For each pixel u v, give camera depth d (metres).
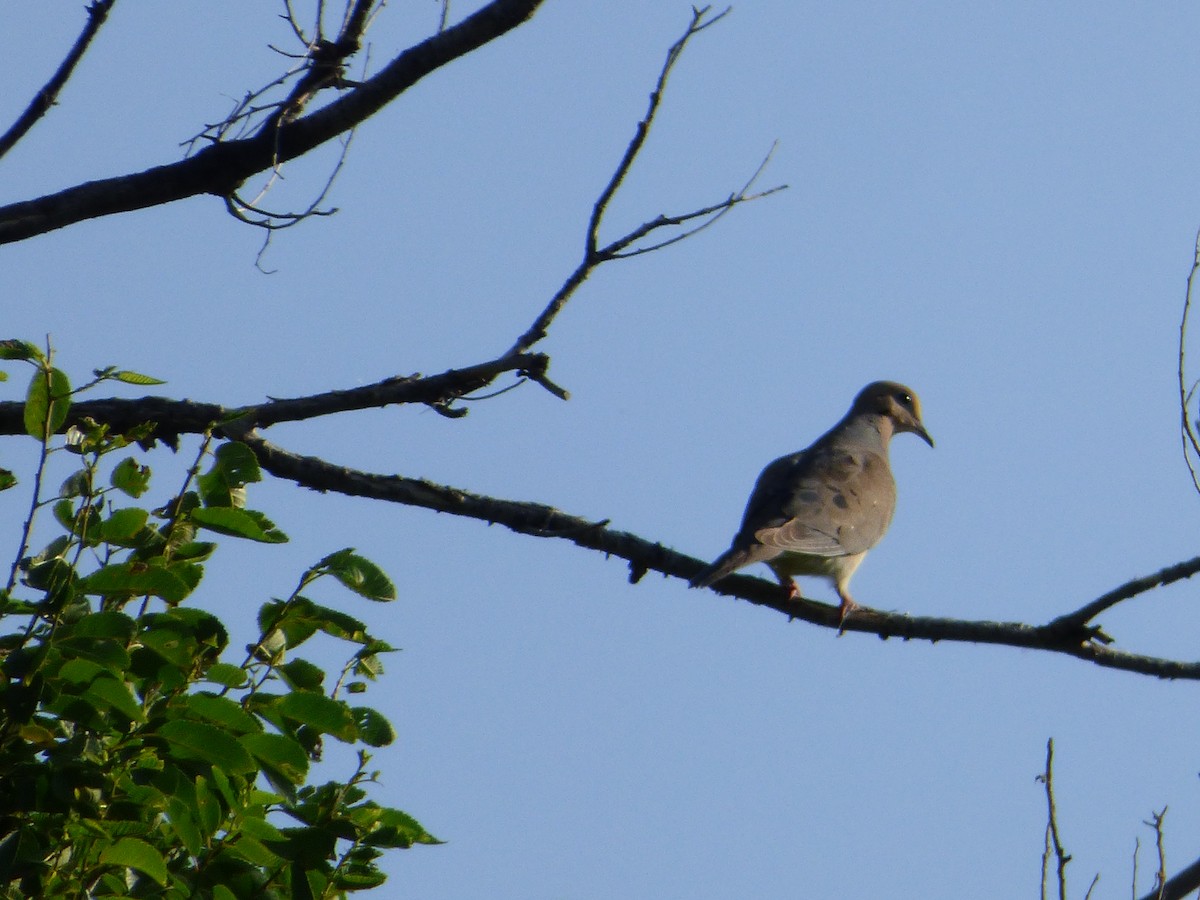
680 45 11.46
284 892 9.21
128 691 8.52
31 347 8.89
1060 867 9.80
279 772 8.95
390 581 9.53
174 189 12.37
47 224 12.16
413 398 13.15
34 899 8.34
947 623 13.21
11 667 8.43
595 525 13.52
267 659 9.34
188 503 9.33
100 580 8.80
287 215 12.66
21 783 8.37
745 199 12.12
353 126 12.33
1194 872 11.52
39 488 8.71
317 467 13.35
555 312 12.75
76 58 11.64
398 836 9.27
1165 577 12.31
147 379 9.22
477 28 11.98
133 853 8.36
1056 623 12.65
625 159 11.90
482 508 13.44
